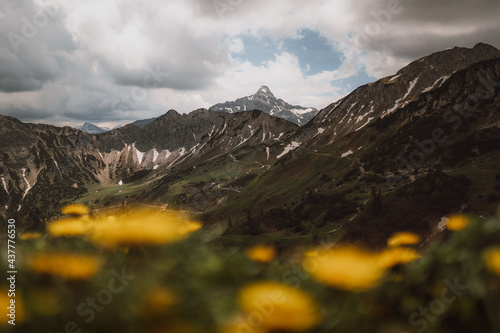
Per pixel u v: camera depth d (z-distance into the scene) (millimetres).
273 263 2205
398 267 2684
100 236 1875
